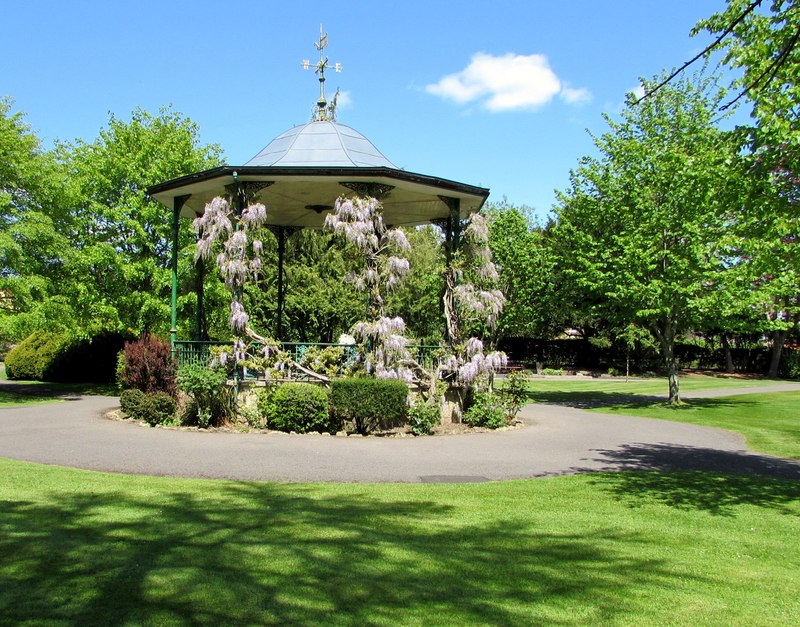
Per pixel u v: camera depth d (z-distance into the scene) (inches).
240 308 525.0
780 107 289.7
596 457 418.0
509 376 578.9
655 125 787.4
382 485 310.3
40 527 214.1
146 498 263.9
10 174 737.0
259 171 520.1
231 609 151.2
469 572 183.8
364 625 145.0
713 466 399.9
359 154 592.4
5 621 140.3
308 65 647.1
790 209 299.3
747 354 1695.4
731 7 313.7
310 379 525.7
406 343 525.0
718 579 189.2
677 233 740.0
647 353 1642.5
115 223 864.9
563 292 848.9
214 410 494.9
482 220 575.8
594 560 201.8
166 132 940.6
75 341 959.0
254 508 251.8
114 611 147.6
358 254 532.1
